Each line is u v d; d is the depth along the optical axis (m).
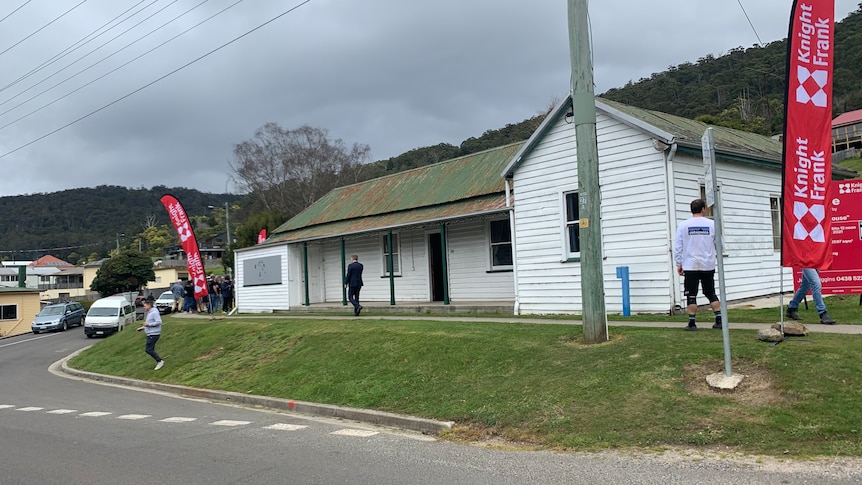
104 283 60.53
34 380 17.25
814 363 7.37
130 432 8.94
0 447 8.23
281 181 55.94
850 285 11.55
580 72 9.85
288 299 24.50
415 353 11.15
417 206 21.42
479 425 7.90
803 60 8.26
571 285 14.79
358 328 13.98
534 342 10.33
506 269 18.94
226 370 13.84
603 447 6.57
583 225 9.83
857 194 11.60
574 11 9.89
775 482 5.27
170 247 95.38
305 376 11.76
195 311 30.69
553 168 15.17
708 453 6.09
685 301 13.24
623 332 10.22
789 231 8.38
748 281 15.03
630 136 13.82
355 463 6.64
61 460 7.34
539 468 6.11
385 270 22.81
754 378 7.40
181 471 6.60
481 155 22.77
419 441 7.63
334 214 25.50
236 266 27.52
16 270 96.00
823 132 8.27
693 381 7.63
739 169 15.30
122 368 17.19
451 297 20.50
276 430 8.61
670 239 13.12
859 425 6.09
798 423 6.30
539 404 7.89
